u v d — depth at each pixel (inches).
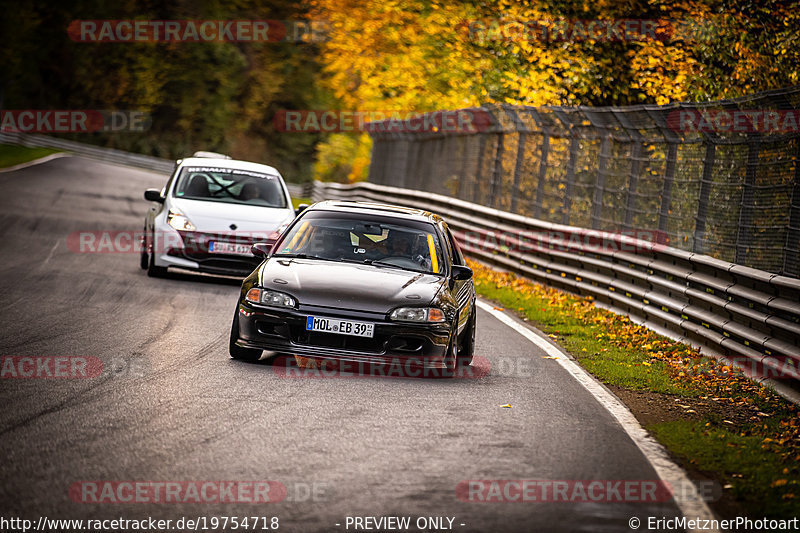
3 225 3029.0
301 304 1214.9
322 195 6018.7
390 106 4559.5
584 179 2511.1
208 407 987.9
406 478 781.9
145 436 858.1
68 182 5359.3
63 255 2410.2
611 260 2160.4
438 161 3791.8
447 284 1316.4
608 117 2281.0
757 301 1416.1
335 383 1161.4
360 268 1312.7
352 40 4443.9
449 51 3969.0
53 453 784.9
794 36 2832.2
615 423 1055.6
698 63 3021.7
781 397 1293.1
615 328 1882.4
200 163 2277.3
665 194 1996.8
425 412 1036.5
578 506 738.8
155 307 1701.5
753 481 852.6
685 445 976.3
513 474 815.7
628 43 3248.0
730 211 1686.8
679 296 1761.8
